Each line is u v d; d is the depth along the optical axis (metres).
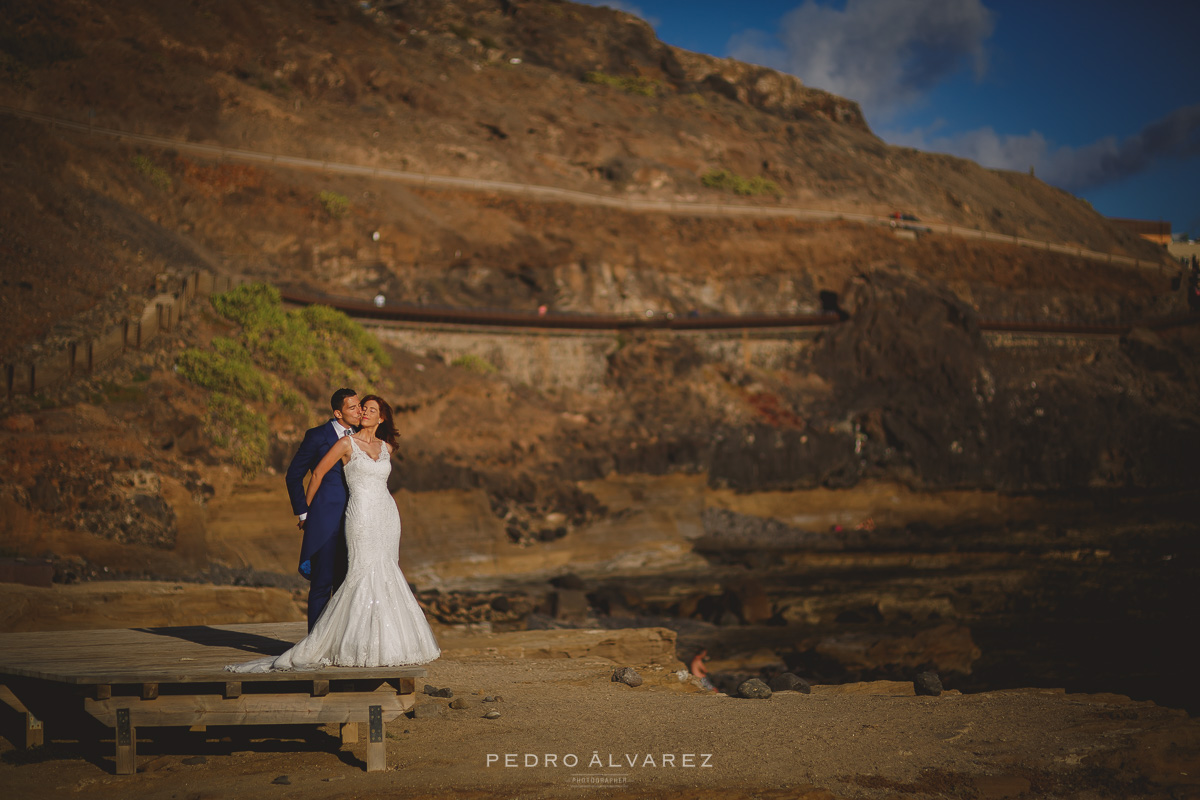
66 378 30.27
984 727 6.60
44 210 40.25
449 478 42.81
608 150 91.62
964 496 67.81
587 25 121.25
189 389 34.25
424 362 53.47
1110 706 7.30
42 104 54.47
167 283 40.16
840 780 5.46
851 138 124.50
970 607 33.16
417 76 86.50
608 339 65.44
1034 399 79.38
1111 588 36.06
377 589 6.10
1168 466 80.56
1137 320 101.44
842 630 29.89
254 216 58.28
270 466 34.44
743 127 111.44
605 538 46.72
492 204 72.62
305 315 45.78
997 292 94.88
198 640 7.68
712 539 53.12
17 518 23.33
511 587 36.75
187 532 28.45
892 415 68.94
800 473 63.19
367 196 65.00
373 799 5.15
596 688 9.20
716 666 23.88
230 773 5.82
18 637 7.89
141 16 66.44
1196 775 5.55
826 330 74.75
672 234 78.50
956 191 119.56
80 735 6.91
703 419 63.12
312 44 80.38
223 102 65.88
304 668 6.01
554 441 53.25
